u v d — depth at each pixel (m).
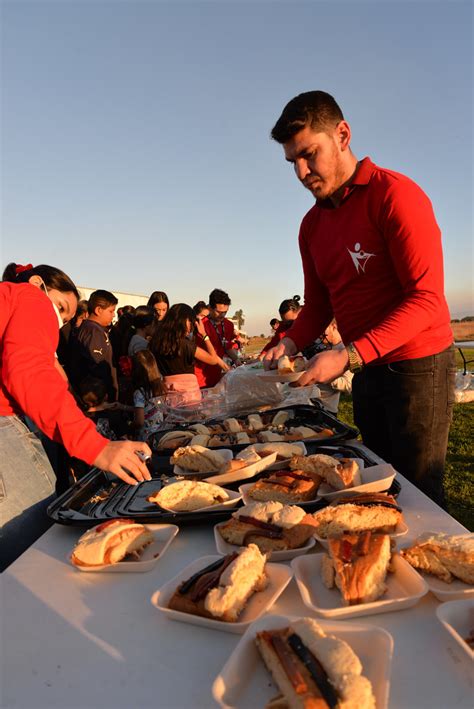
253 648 0.86
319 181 1.86
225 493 1.56
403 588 1.06
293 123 1.72
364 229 1.88
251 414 2.90
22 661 0.90
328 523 1.29
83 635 0.97
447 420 1.92
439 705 0.75
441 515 1.42
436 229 1.77
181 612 0.98
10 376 1.36
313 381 1.60
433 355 1.83
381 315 1.99
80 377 4.18
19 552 1.59
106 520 1.42
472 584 1.04
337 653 0.77
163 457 2.23
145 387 4.02
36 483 1.73
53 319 1.59
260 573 1.09
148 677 0.85
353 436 2.28
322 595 1.05
